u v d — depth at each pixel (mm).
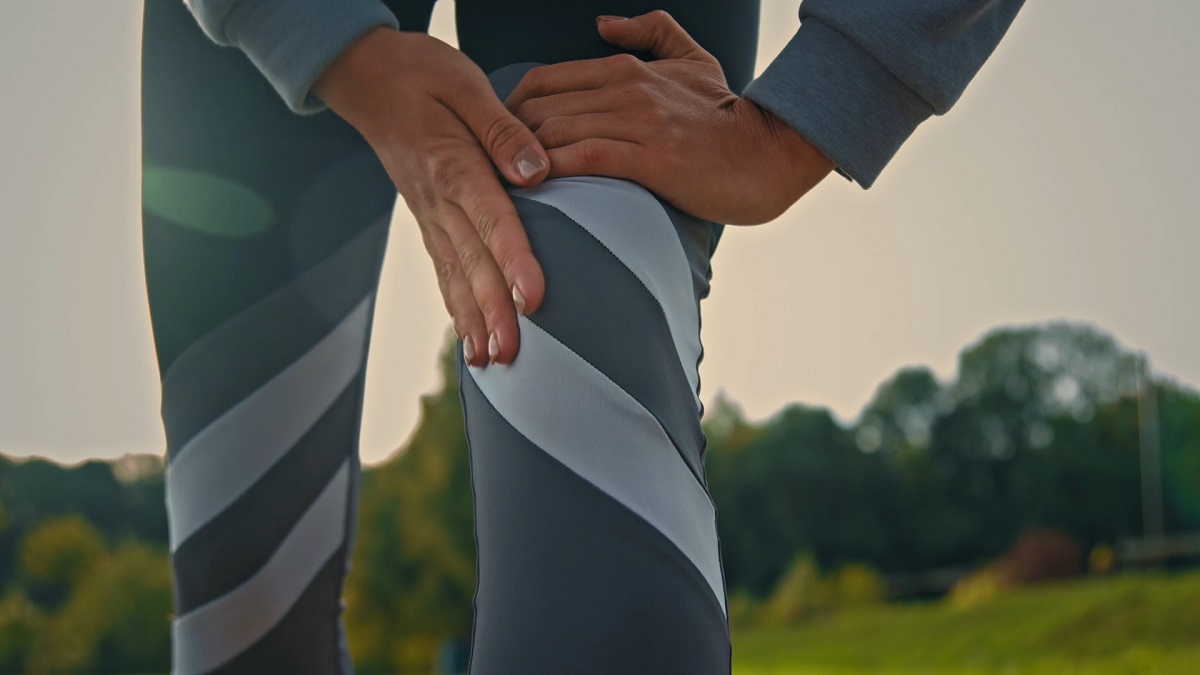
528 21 672
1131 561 17219
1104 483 17719
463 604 14609
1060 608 15508
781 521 17906
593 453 481
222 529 787
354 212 831
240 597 796
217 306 796
